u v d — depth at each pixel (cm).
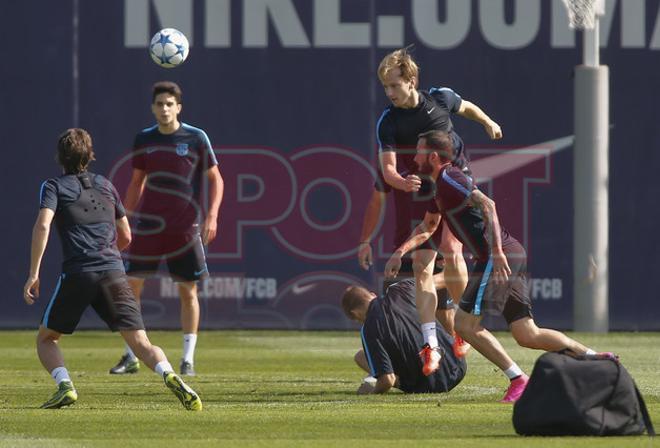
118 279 2405
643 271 4694
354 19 4666
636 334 4603
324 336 4519
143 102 4653
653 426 2125
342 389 2847
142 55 4653
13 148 4634
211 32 4656
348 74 4656
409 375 2722
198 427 2133
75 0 4653
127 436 2016
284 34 4650
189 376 3216
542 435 1983
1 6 4638
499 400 2578
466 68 4681
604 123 4631
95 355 3878
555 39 4681
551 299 4684
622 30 4697
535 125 4672
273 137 4653
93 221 2417
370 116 4656
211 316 4672
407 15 4669
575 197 4647
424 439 1973
